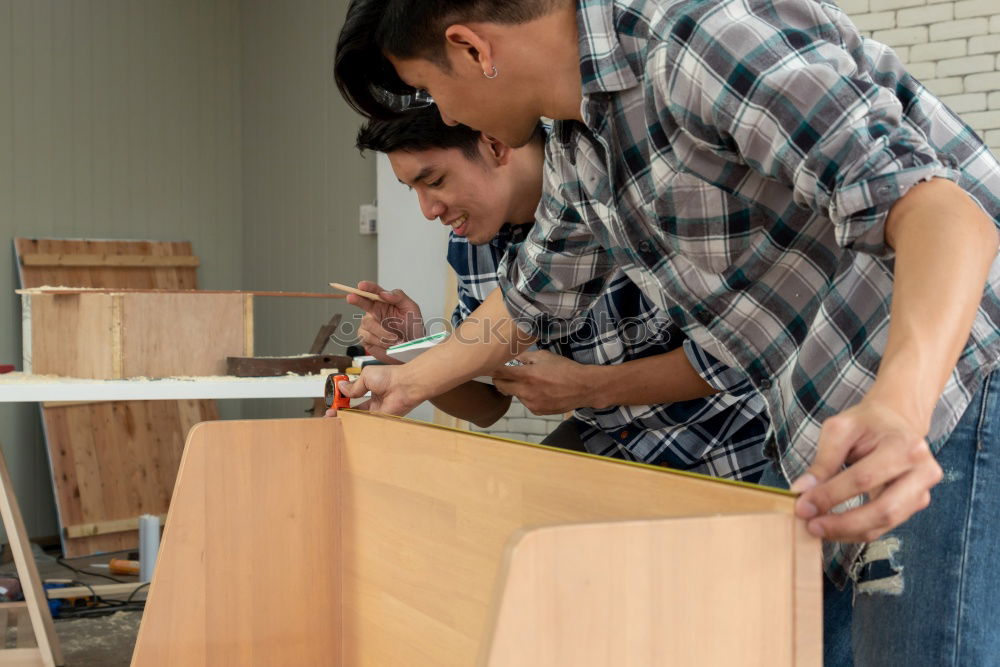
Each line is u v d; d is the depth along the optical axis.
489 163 1.63
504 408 1.98
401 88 1.31
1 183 4.21
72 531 4.01
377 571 1.34
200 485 1.30
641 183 1.06
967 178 1.00
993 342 0.95
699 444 1.67
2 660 2.52
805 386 1.01
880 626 0.98
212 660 1.31
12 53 4.23
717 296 1.10
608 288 1.65
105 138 4.51
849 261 0.97
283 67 4.65
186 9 4.76
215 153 4.88
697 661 0.70
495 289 1.76
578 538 0.67
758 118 0.85
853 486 0.66
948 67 2.63
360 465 1.38
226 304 2.63
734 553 0.71
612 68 1.00
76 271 4.32
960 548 0.94
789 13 0.90
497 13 1.00
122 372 2.51
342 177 4.33
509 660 0.65
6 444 4.19
